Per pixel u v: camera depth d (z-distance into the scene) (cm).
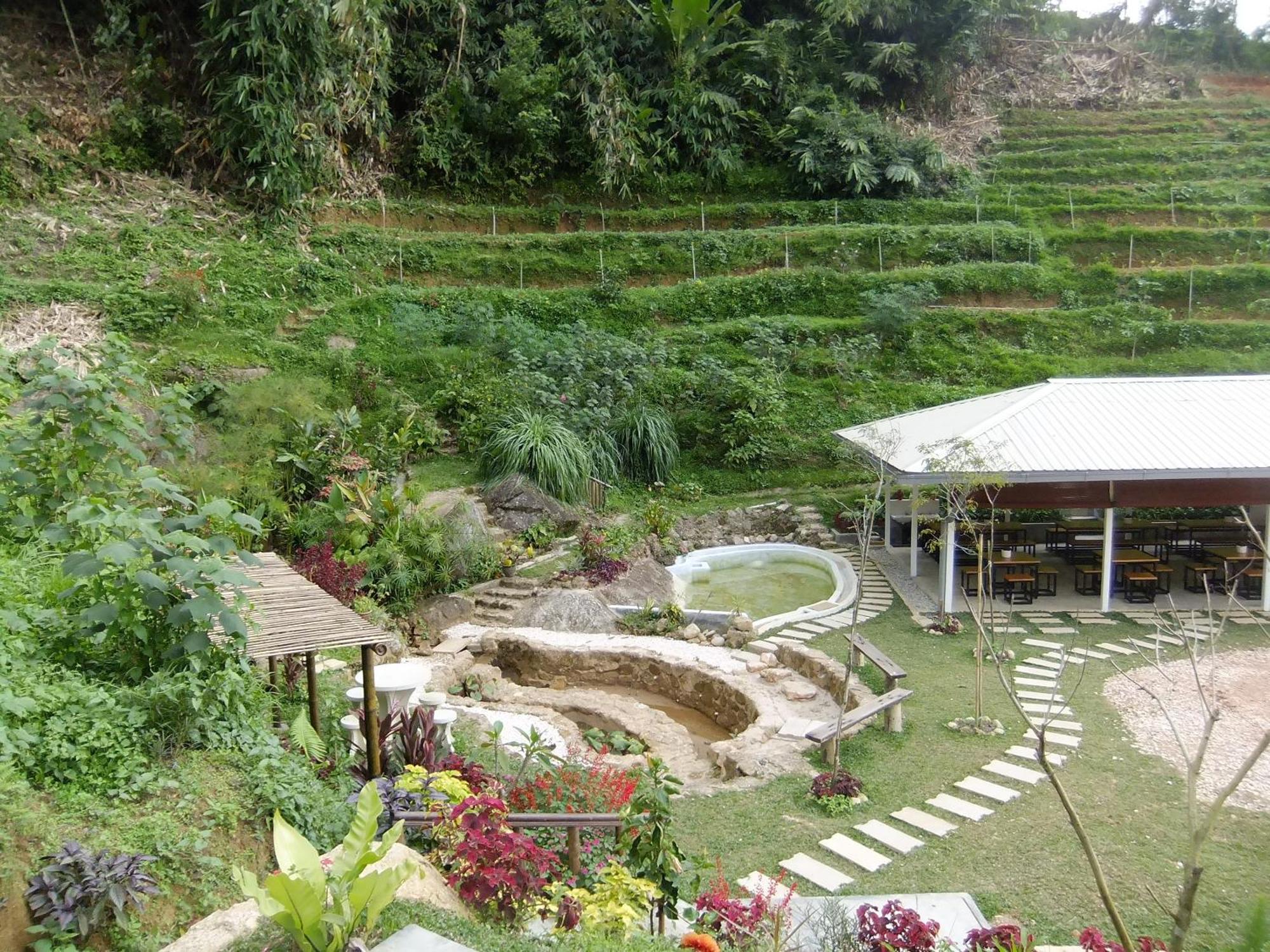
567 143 2545
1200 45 3747
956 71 3281
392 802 511
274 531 1288
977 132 3183
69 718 436
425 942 302
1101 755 805
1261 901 414
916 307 2166
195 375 1530
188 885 388
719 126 2697
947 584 1215
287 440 1443
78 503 511
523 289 2167
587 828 554
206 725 476
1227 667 1045
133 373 714
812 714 923
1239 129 3177
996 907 568
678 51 2650
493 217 2400
